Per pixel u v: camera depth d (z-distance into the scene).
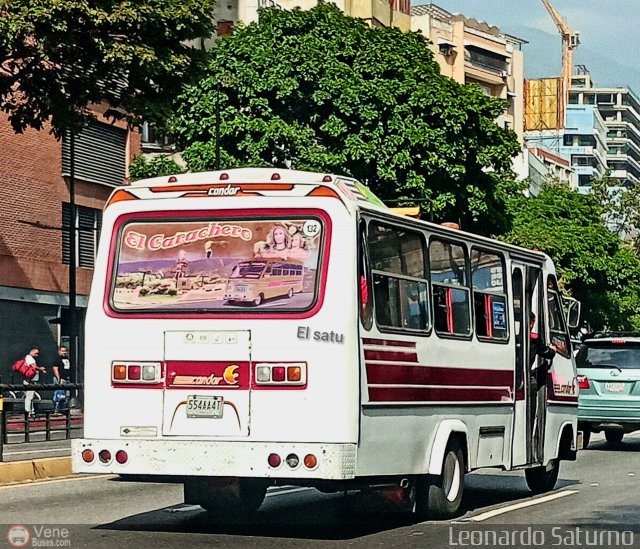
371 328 11.42
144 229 11.84
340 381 11.02
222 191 11.63
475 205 40.69
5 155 34.69
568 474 18.97
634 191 75.44
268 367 11.17
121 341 11.65
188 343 11.43
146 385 11.52
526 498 15.32
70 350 35.03
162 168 39.22
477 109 40.16
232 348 11.29
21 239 35.41
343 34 39.09
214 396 11.30
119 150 40.72
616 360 24.78
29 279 35.50
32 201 35.91
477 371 13.77
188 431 11.34
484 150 40.56
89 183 39.00
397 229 12.18
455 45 81.56
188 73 21.88
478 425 13.76
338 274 11.16
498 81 85.38
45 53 20.42
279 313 11.23
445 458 12.94
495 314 14.48
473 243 13.98
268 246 11.41
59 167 37.22
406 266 12.28
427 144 38.88
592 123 148.62
